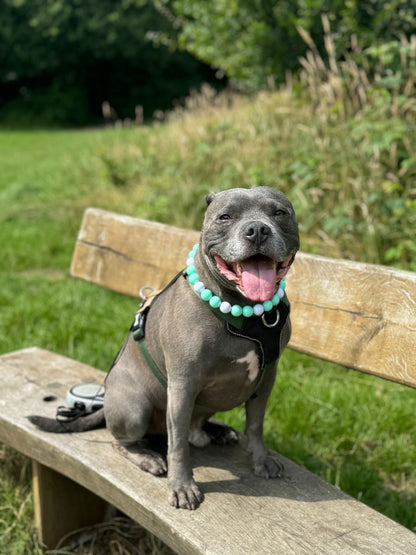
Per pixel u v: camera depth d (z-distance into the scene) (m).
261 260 0.82
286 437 1.38
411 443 1.36
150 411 0.99
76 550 1.18
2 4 11.45
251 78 3.73
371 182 2.19
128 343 1.03
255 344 0.87
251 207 0.83
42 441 1.06
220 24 3.56
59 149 6.56
